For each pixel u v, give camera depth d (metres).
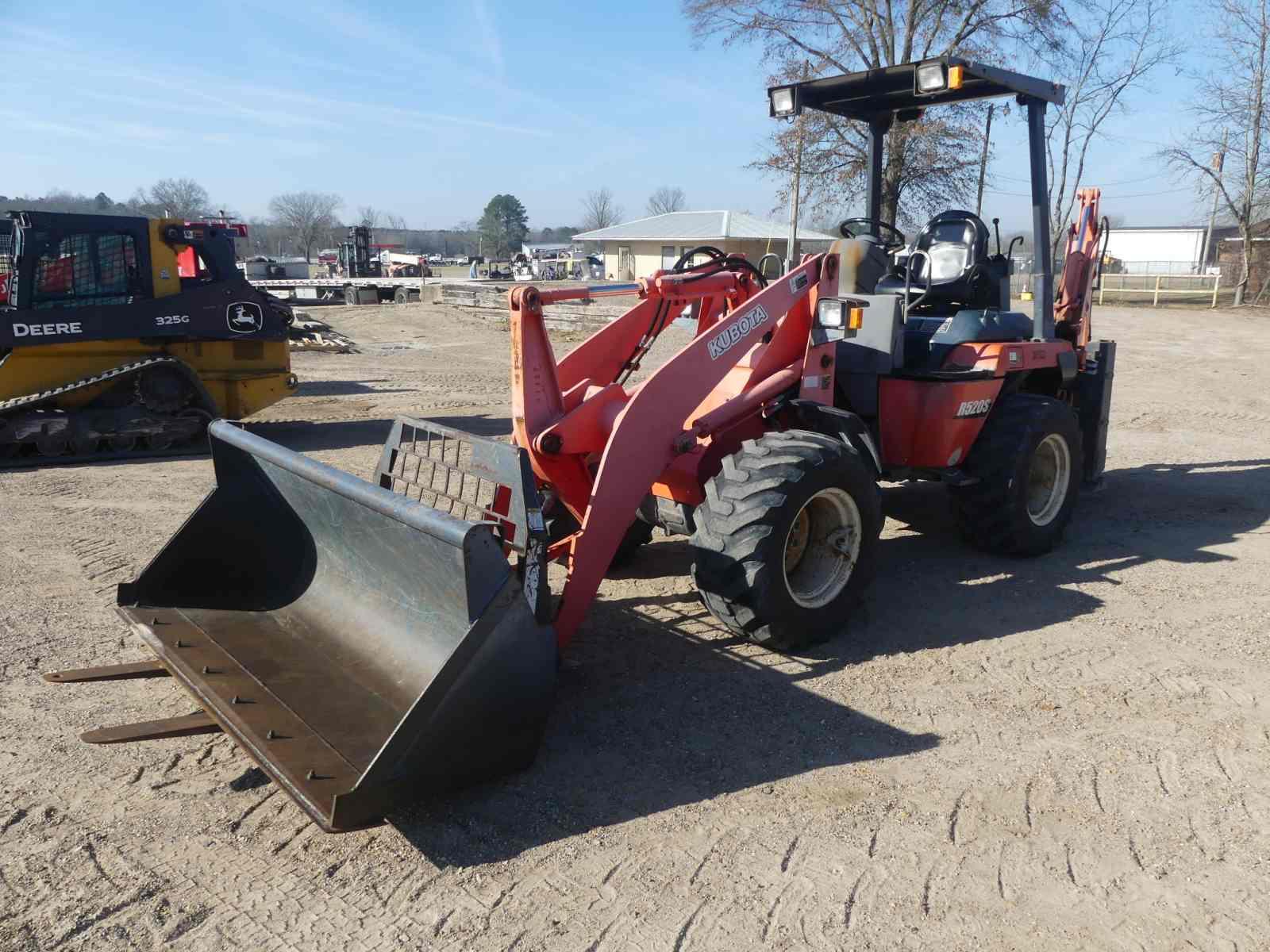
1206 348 17.84
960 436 5.27
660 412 3.99
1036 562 5.68
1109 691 3.99
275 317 9.24
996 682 4.07
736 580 4.02
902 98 5.78
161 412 8.65
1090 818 3.09
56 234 8.12
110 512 6.65
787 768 3.38
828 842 2.95
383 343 19.47
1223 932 2.56
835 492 4.22
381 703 3.30
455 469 3.70
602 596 5.06
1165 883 2.77
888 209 21.20
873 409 5.17
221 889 2.72
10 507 6.77
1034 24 23.36
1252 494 7.33
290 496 3.90
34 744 3.49
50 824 3.02
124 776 3.30
